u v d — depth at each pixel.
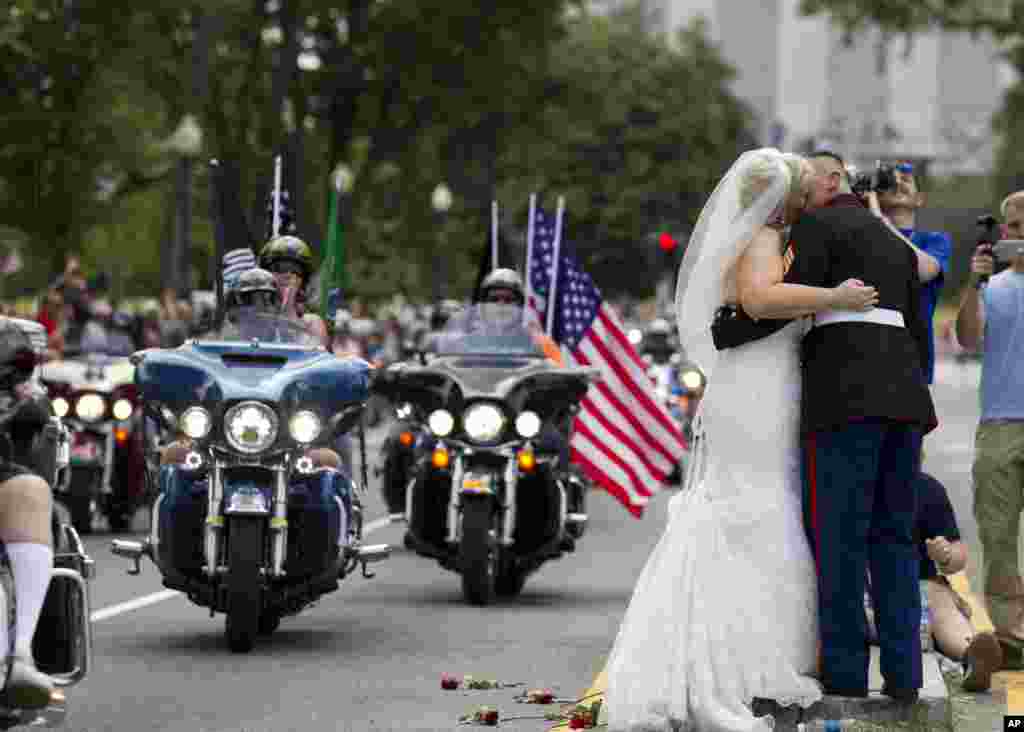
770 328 21.02
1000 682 25.34
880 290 21.12
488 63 124.69
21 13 105.25
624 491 41.66
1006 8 129.38
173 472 29.44
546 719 23.34
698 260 21.34
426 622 33.00
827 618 20.83
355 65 122.19
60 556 19.94
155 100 114.75
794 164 21.39
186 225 100.19
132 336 67.50
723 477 20.98
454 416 35.81
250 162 112.75
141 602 35.22
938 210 163.62
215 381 28.62
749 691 20.55
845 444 20.83
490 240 48.44
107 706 24.27
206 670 27.41
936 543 24.44
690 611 20.64
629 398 41.81
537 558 35.97
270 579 29.03
